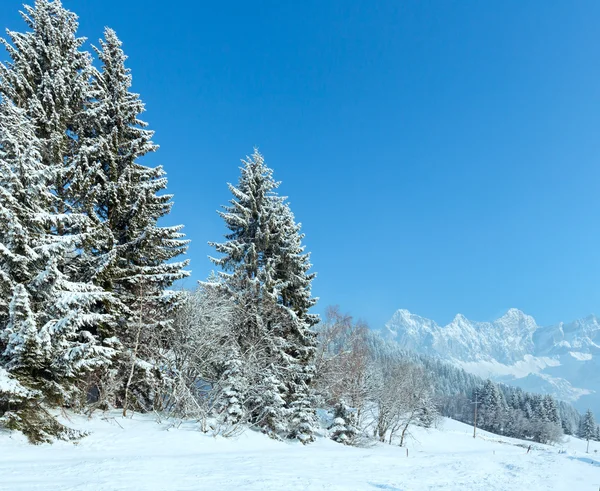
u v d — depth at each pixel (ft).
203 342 72.79
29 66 59.26
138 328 62.49
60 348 44.16
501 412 366.43
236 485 32.30
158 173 69.46
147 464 39.19
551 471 41.98
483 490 32.99
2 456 37.37
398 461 52.90
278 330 85.20
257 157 92.38
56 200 52.54
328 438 89.61
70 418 53.93
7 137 45.98
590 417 417.69
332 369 111.24
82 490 27.81
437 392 449.48
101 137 59.88
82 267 55.26
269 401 75.15
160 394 70.95
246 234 88.74
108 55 69.87
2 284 43.37
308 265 91.66
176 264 65.21
